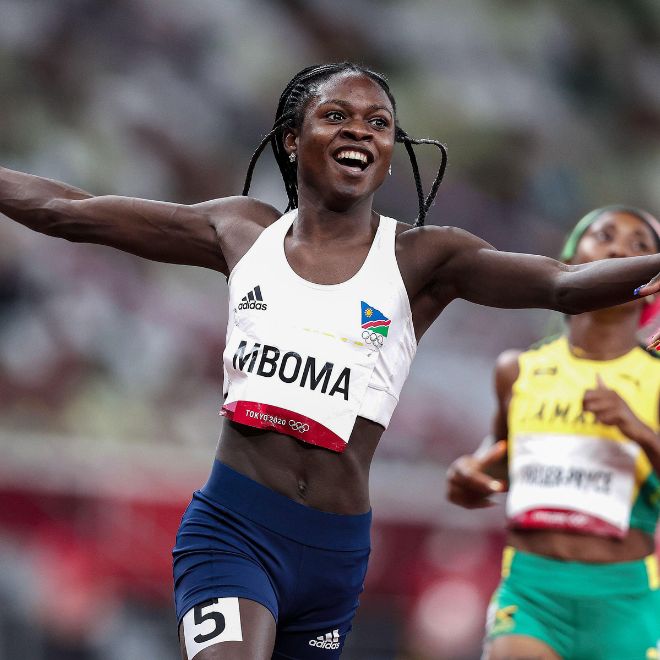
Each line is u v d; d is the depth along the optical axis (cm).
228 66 4828
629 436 1491
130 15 4600
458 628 2952
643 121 6159
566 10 6147
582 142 5819
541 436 1616
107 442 3266
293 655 1087
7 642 2708
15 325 3559
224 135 4688
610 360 1625
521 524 1602
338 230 1079
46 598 2723
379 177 1069
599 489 1566
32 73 4272
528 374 1662
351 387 1035
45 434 3362
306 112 1079
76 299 3697
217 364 3919
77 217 1123
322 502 1050
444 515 3003
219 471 1071
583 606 1553
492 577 2995
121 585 2783
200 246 1127
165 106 4541
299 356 1034
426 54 5562
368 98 1064
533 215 5388
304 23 5222
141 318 3812
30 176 1152
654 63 6359
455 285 1086
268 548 1041
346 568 1068
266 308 1050
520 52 5844
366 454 1068
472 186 5247
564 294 1006
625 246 1620
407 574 2959
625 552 1567
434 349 4281
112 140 4356
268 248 1080
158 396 3709
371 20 5447
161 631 2856
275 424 1033
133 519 2792
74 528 2748
